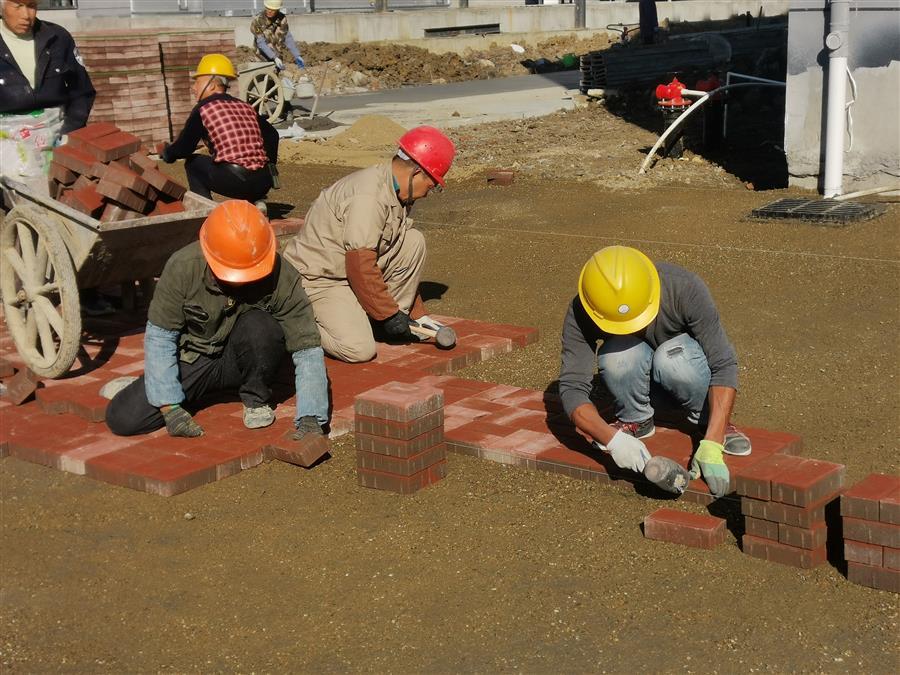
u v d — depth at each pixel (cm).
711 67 1975
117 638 388
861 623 379
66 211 619
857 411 575
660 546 438
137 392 545
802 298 785
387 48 2711
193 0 2770
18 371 643
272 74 1664
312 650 376
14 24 734
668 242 957
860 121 1095
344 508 483
